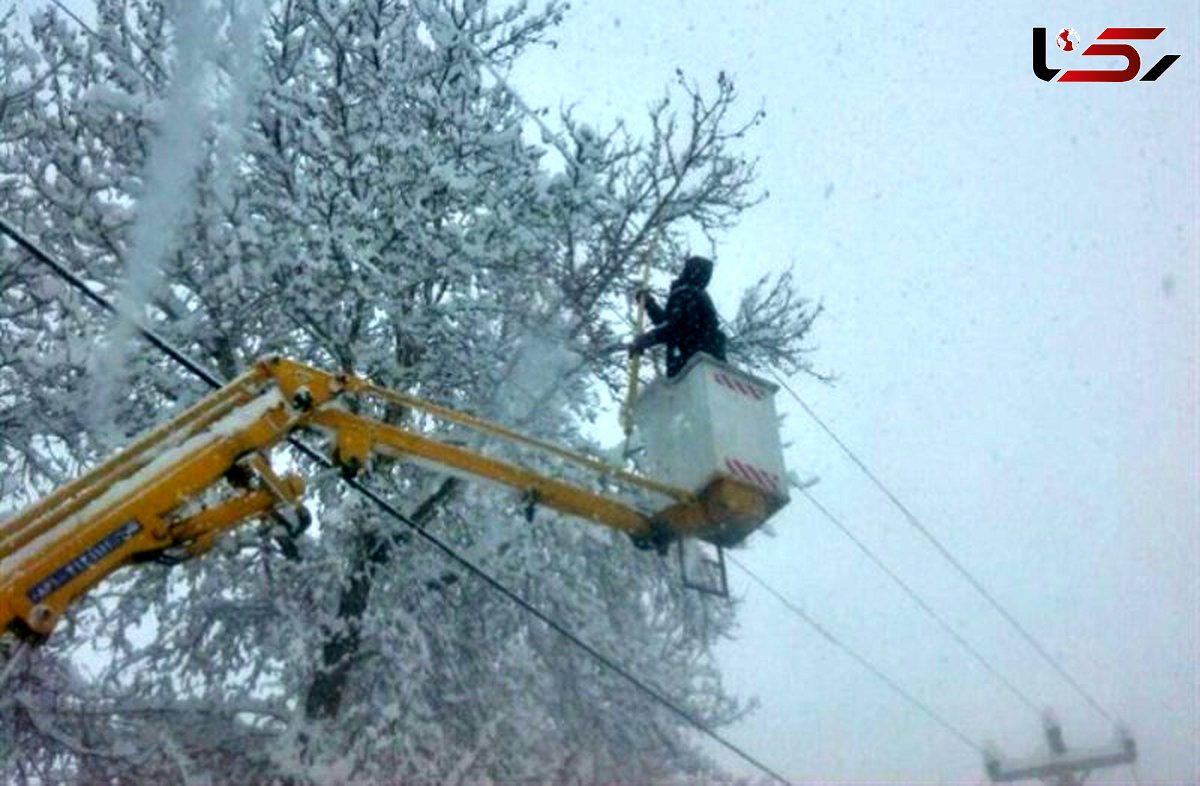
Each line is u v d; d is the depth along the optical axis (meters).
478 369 10.21
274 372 6.34
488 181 10.22
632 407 7.93
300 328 9.87
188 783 8.73
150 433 5.95
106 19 9.60
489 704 10.27
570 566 10.98
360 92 10.10
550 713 11.13
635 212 11.08
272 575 9.73
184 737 9.49
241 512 5.82
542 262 10.58
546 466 10.16
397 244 9.79
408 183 9.63
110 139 9.40
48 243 9.09
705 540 7.46
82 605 9.23
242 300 9.21
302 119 9.18
